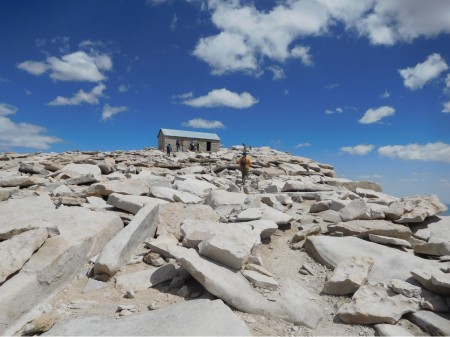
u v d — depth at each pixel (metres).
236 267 5.95
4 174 15.16
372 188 16.42
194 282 5.81
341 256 6.67
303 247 7.52
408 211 8.86
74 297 5.29
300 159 27.58
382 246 6.98
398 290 5.35
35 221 6.60
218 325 4.32
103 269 5.86
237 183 16.91
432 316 4.79
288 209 10.83
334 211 9.54
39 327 4.29
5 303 4.26
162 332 4.16
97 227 7.05
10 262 4.88
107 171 17.09
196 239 6.61
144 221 7.42
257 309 4.98
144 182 11.66
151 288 5.70
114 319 4.60
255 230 7.39
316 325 4.82
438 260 6.50
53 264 5.30
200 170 19.70
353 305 4.98
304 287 5.93
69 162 19.73
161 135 40.97
